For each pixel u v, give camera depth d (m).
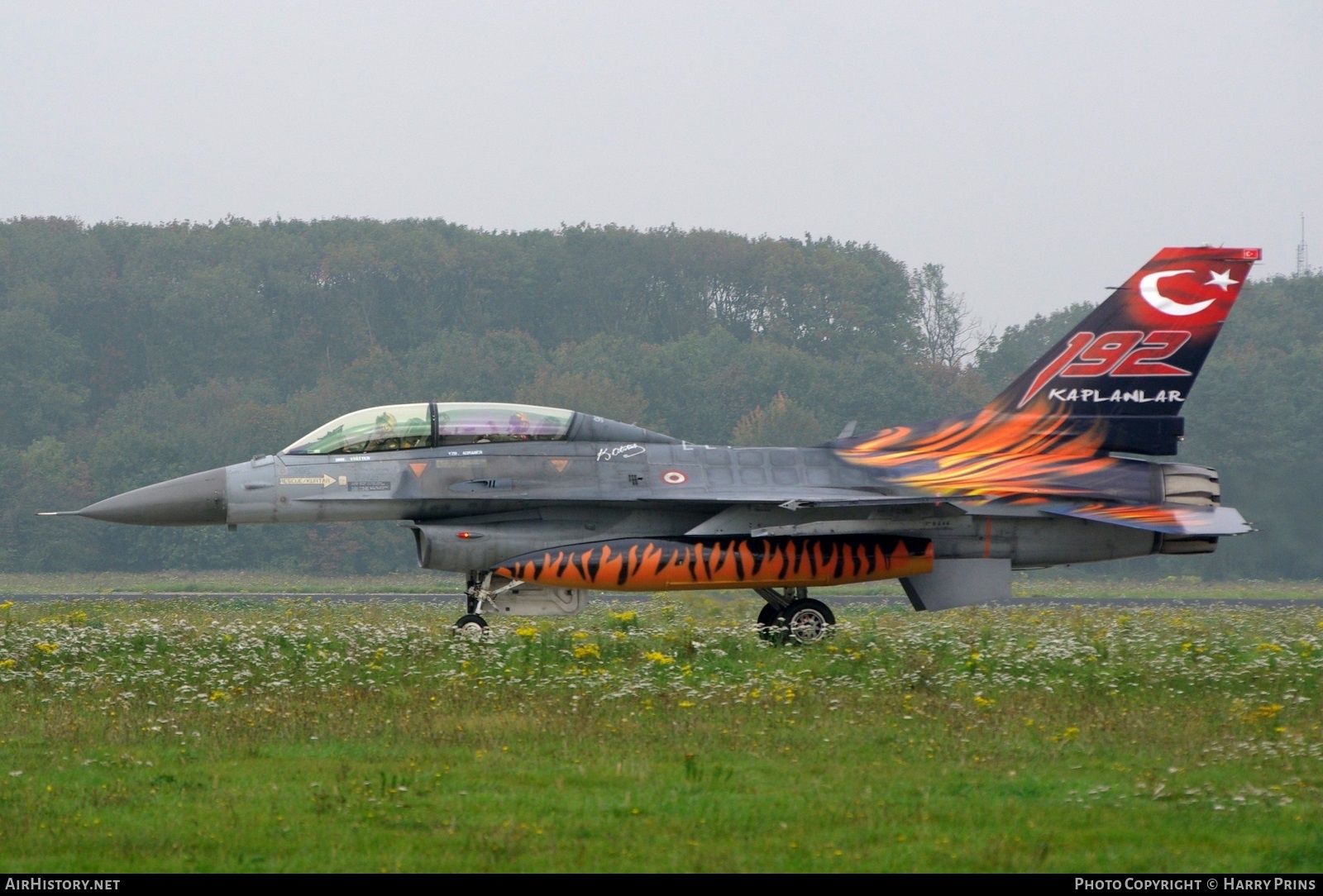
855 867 26.20
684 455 67.12
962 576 67.31
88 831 28.69
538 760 35.84
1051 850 27.47
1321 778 34.62
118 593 128.38
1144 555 69.31
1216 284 68.19
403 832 28.72
